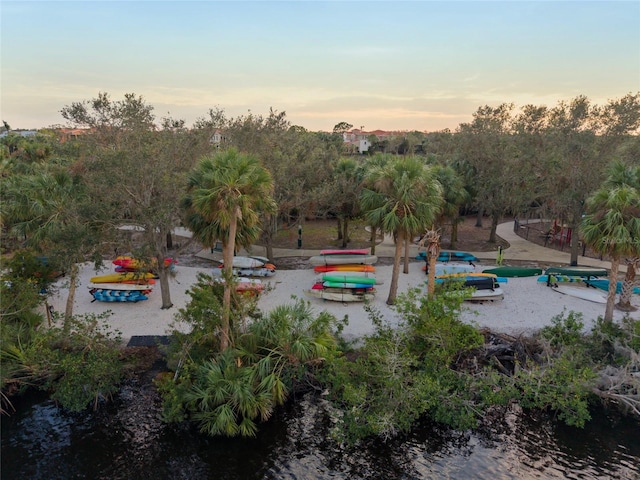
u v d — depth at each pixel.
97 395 15.54
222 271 15.56
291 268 29.69
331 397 15.21
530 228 44.34
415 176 20.66
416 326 16.20
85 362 15.26
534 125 33.47
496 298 22.75
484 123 36.25
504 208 36.88
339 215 33.97
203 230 17.88
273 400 14.96
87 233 17.75
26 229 19.53
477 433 14.49
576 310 21.97
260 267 27.48
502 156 34.53
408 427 13.92
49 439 14.01
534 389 14.66
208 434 14.17
